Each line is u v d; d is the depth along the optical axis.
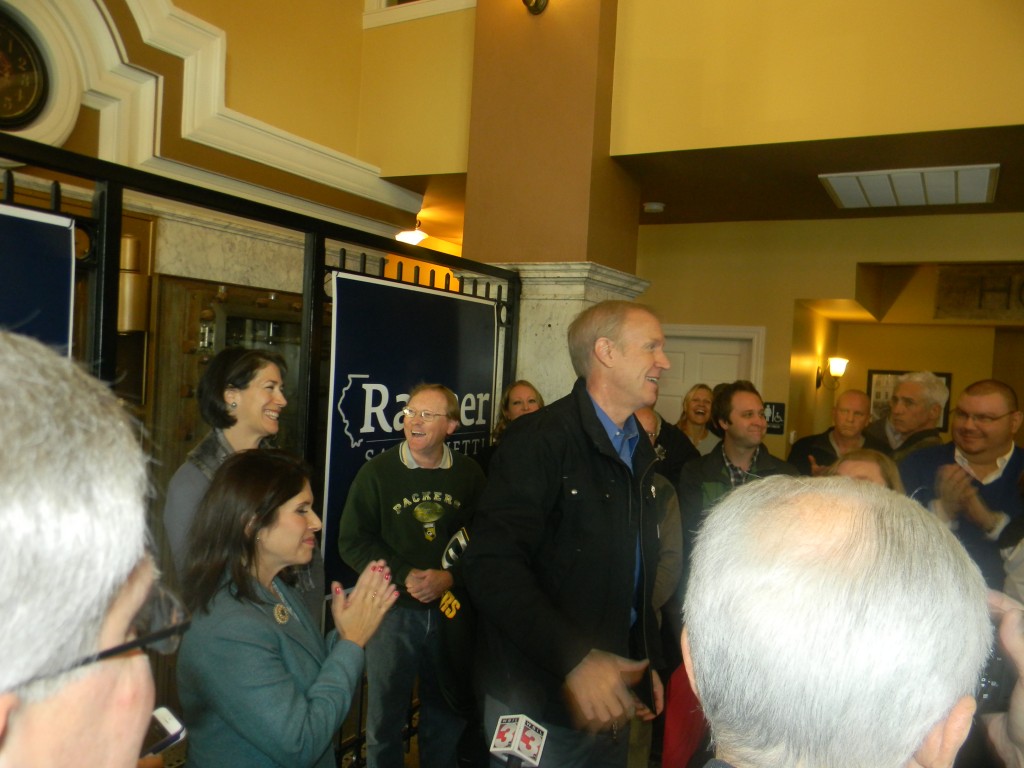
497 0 3.88
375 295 2.48
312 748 1.25
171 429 3.31
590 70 3.67
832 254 5.49
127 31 3.44
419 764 2.55
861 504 0.64
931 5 3.25
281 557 1.38
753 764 0.59
